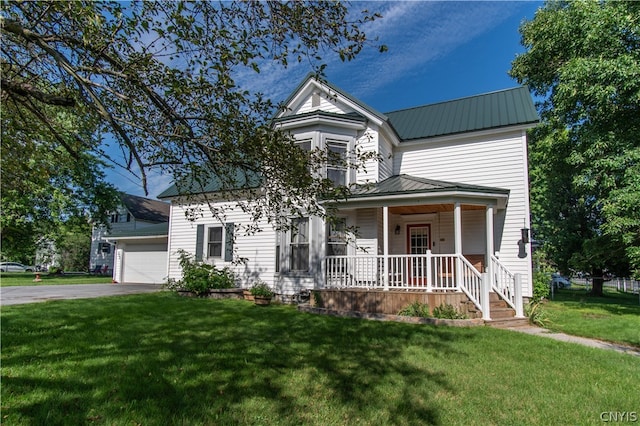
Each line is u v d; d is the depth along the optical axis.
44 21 2.84
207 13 3.09
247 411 3.56
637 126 11.49
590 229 19.25
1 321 7.16
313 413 3.57
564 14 13.90
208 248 14.17
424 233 12.20
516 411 3.72
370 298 9.52
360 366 4.95
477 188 9.41
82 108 3.33
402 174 12.79
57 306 9.37
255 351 5.52
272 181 3.84
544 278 13.05
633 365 5.30
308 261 11.54
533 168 19.88
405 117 14.32
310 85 12.70
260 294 10.97
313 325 7.69
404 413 3.60
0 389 3.78
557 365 5.18
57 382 4.06
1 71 2.64
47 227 21.70
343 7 3.13
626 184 10.90
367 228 11.47
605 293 21.05
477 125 11.75
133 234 19.19
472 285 8.95
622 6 11.09
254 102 3.47
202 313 8.91
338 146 11.53
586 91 11.30
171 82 2.98
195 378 4.34
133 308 9.27
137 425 3.23
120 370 4.51
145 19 2.94
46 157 3.83
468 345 6.19
